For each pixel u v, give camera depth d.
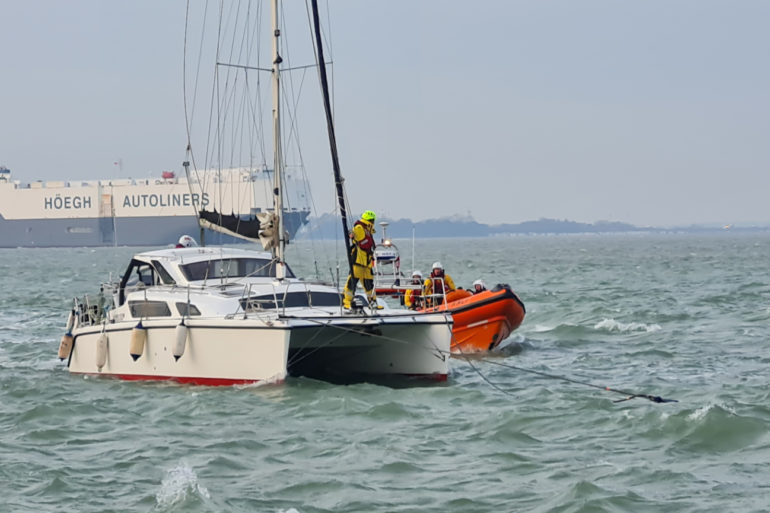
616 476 18.86
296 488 18.36
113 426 24.09
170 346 28.64
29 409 25.81
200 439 22.44
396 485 18.55
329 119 28.48
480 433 22.67
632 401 25.94
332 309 29.55
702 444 21.12
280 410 25.22
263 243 30.77
